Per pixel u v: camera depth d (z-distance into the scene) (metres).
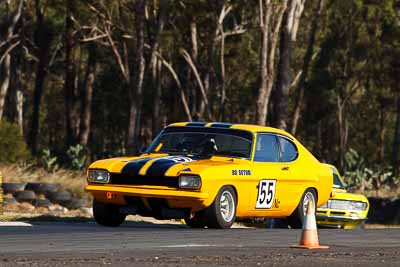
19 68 167.38
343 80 188.75
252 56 169.75
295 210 44.94
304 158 45.81
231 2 154.88
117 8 154.25
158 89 164.75
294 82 156.00
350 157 139.38
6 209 62.25
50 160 97.44
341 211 61.12
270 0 114.38
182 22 156.88
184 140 42.94
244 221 60.44
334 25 182.00
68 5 157.50
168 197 38.94
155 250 29.86
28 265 24.84
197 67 156.62
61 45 176.88
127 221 51.50
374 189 126.69
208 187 39.09
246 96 183.50
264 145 43.28
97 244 31.56
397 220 106.44
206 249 30.56
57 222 45.88
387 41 181.12
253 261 27.06
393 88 191.00
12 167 82.00
